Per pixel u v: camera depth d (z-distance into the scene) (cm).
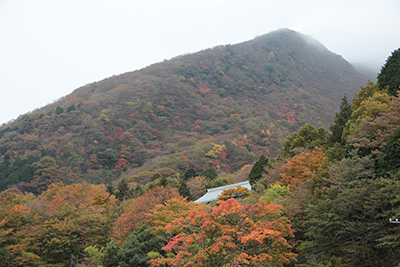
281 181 3194
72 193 4794
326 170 2423
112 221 3678
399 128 2072
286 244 1802
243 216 1858
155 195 4216
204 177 6675
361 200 1861
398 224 1739
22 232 3272
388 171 1970
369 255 1814
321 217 2000
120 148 11281
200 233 1797
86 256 3150
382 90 3566
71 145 10012
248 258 1836
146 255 2455
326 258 2023
